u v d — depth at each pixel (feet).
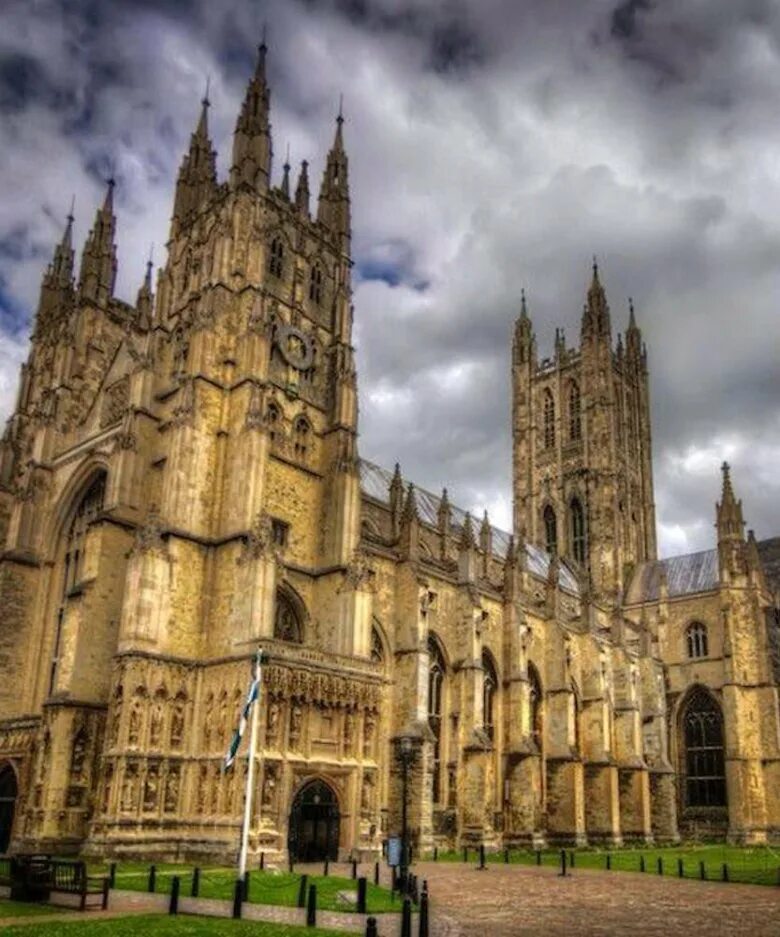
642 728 361.92
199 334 234.17
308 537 241.96
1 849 214.90
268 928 89.51
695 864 215.51
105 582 216.95
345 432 253.03
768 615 399.24
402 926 86.22
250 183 264.11
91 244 313.12
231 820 179.32
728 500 403.95
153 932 84.38
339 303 279.28
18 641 252.21
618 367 504.84
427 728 238.48
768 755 362.12
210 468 224.53
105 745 191.01
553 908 118.01
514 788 277.85
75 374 291.17
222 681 196.44
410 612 251.80
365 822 201.67
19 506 265.54
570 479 474.08
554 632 317.63
